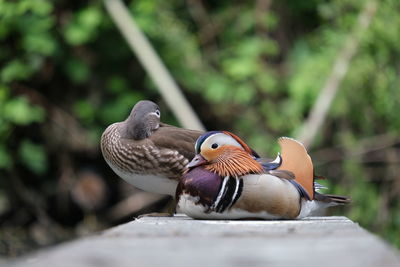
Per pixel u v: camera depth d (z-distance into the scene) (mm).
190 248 3357
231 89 12289
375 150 12523
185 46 12523
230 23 13062
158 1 12391
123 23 11664
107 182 12633
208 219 5609
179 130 7379
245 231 4258
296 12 13180
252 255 3105
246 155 5512
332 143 12453
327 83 11812
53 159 12508
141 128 7145
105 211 12625
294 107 12078
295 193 5500
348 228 4496
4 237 11773
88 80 12398
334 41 12500
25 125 12242
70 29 11852
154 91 12398
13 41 12070
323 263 2855
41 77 12281
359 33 12367
